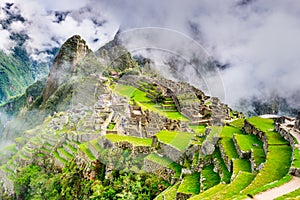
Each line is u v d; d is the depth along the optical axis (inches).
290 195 560.7
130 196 928.3
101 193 1014.4
